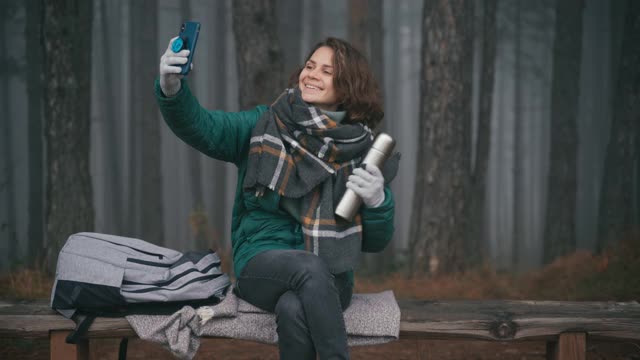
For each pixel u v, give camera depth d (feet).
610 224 28.27
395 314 7.66
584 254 23.77
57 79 22.79
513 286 21.33
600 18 57.31
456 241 23.31
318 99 7.92
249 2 23.06
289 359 6.74
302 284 6.74
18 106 59.16
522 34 54.85
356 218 7.43
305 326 6.70
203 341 14.44
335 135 7.47
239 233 7.83
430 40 23.72
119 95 58.49
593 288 18.75
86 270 7.28
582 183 58.75
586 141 58.59
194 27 6.73
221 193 53.83
